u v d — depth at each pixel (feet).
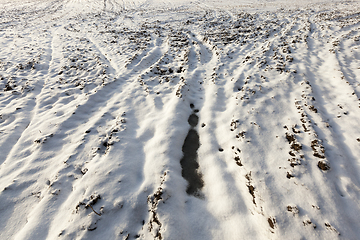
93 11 80.23
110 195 11.09
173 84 23.48
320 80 20.95
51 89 23.16
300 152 12.79
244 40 34.35
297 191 10.52
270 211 9.86
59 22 61.11
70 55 33.37
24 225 10.24
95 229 9.71
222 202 11.07
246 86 21.12
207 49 33.40
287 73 22.21
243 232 9.55
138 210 10.69
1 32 48.39
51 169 13.17
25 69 27.99
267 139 14.34
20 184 12.19
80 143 15.19
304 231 8.89
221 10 63.93
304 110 16.56
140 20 60.23
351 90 18.39
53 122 17.49
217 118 17.72
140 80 24.66
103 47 37.55
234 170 12.76
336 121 15.47
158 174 12.42
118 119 17.80
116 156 13.65
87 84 23.91
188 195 11.92
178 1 89.71
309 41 30.73
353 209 9.68
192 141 16.12
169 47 35.27
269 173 11.75
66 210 10.70
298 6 59.26
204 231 9.89
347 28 33.91
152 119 17.80
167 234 9.20
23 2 107.45
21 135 16.33
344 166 11.75
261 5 66.08
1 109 19.31
